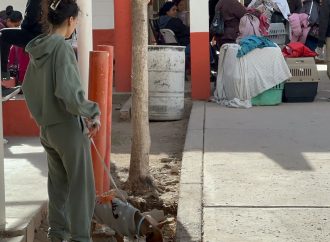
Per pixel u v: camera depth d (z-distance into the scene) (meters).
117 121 10.59
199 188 6.07
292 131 8.70
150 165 7.66
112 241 5.27
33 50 4.13
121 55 12.57
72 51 4.14
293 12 13.93
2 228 4.81
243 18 11.98
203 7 11.49
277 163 6.97
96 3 14.20
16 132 8.37
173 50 10.29
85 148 4.26
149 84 10.39
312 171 6.62
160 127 10.07
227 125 9.19
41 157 7.12
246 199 5.73
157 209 6.02
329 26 11.70
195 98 11.70
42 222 5.38
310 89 11.28
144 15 6.34
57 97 4.09
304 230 4.98
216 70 13.02
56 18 4.28
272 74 10.88
